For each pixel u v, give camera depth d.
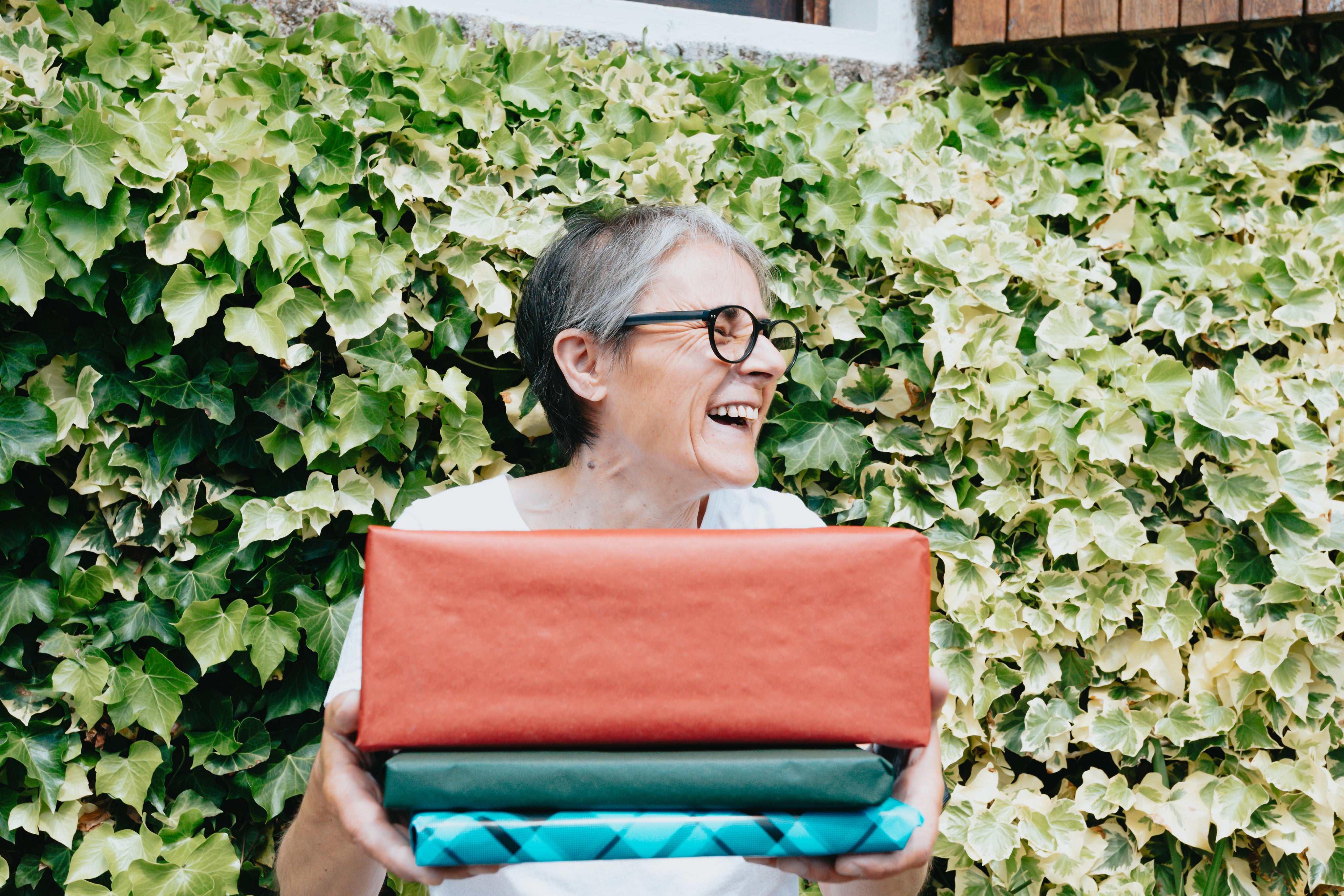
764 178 1.49
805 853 0.63
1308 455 1.56
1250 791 1.56
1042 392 1.51
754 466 0.95
